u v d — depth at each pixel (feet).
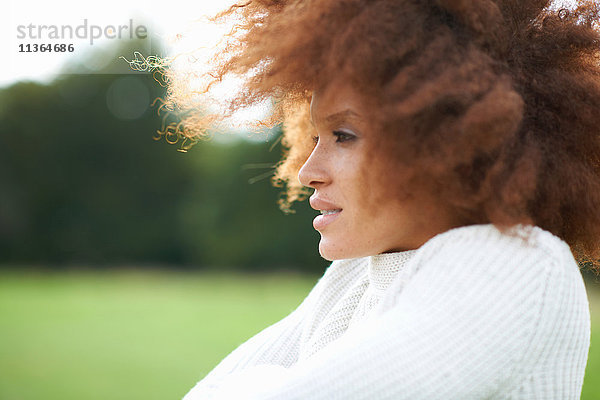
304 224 46.14
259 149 46.96
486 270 1.89
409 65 1.97
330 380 1.78
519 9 2.20
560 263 1.96
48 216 50.06
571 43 2.21
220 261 48.01
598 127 2.18
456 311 1.83
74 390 13.99
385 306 2.02
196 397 2.49
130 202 50.80
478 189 2.00
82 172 50.42
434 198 2.09
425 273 1.94
